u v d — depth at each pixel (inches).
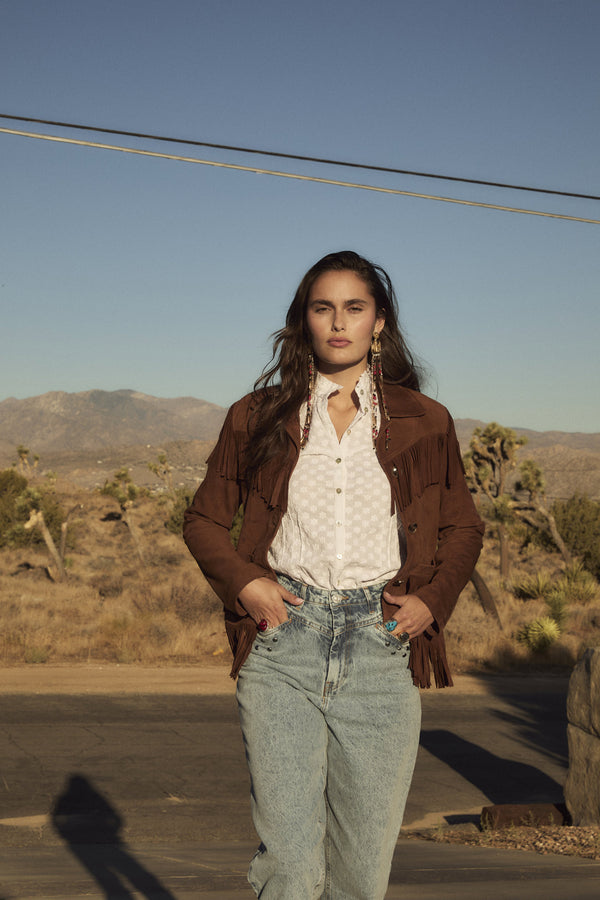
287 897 88.4
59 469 6658.5
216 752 538.0
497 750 580.1
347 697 91.6
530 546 1653.5
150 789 455.8
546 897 162.7
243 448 98.0
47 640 924.6
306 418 96.7
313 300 98.1
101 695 706.2
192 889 170.2
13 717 621.3
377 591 93.5
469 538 98.9
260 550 94.5
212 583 96.0
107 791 450.3
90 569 1648.6
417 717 94.6
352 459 95.3
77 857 245.9
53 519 1838.1
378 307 100.5
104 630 973.2
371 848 92.1
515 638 996.6
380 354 101.3
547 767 540.4
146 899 155.7
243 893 163.5
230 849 287.3
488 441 1433.3
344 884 93.7
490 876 197.2
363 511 94.0
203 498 99.7
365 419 97.0
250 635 92.4
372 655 91.8
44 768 492.7
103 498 2527.1
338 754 92.3
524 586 1309.1
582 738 343.0
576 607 1237.1
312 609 92.4
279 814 89.2
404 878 191.9
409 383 102.1
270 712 91.0
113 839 366.6
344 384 98.8
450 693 773.9
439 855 249.8
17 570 1599.4
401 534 96.7
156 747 547.2
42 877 191.6
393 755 92.0
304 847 88.9
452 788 488.1
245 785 467.8
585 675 339.9
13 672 791.1
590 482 5147.6
